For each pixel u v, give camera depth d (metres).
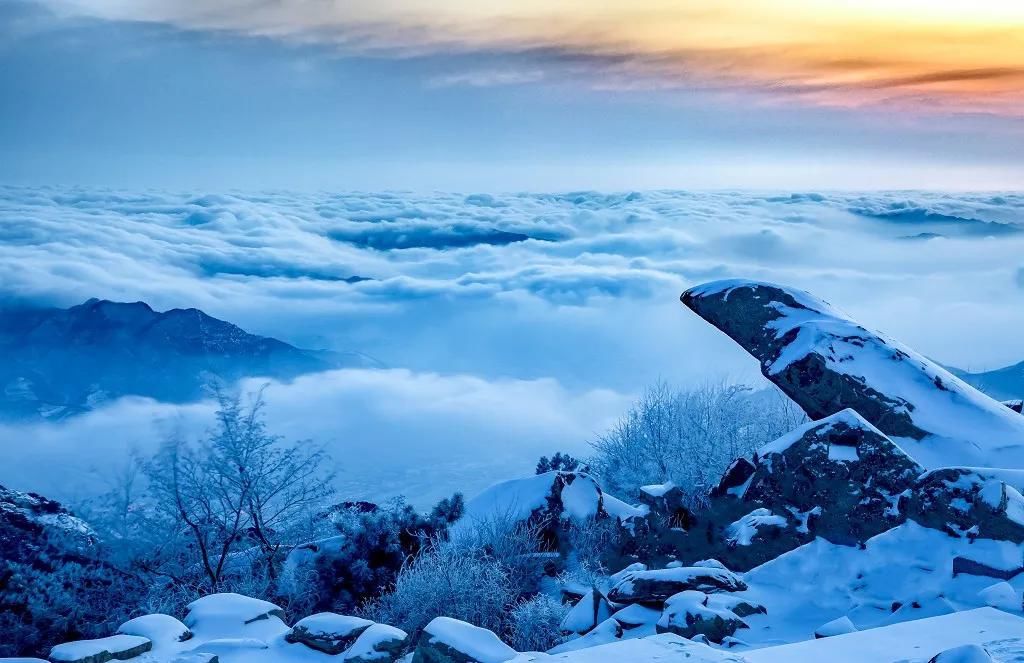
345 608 12.08
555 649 9.37
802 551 10.38
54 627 11.02
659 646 6.11
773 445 11.59
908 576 9.40
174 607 13.35
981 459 12.66
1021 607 8.00
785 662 5.92
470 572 11.05
